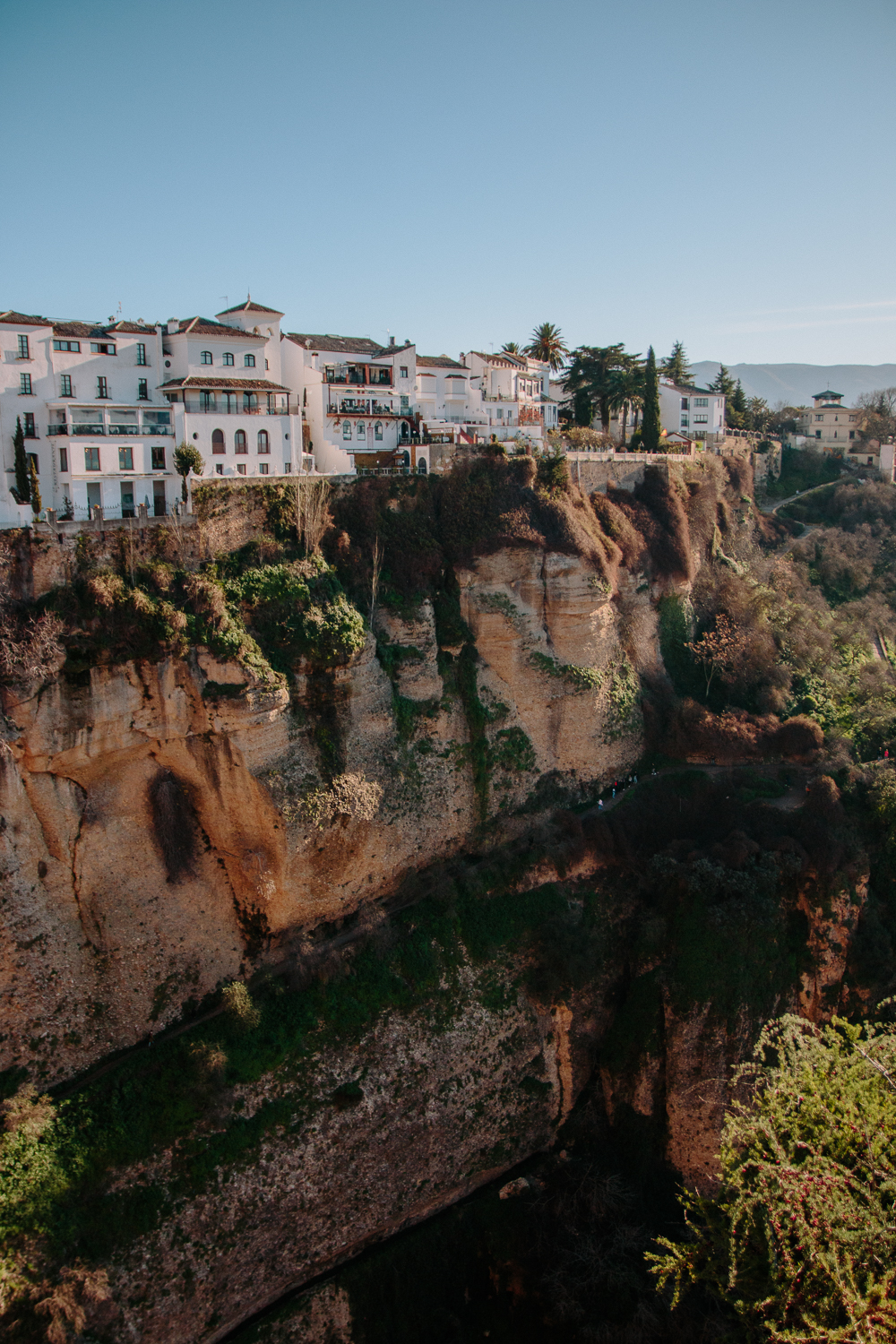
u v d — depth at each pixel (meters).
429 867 50.81
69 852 40.38
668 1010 50.56
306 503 47.94
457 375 79.31
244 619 43.91
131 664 40.47
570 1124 49.53
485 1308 42.44
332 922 46.66
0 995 38.25
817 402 135.25
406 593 51.34
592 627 57.72
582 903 53.66
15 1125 36.22
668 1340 39.78
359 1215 41.56
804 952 53.88
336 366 67.38
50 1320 32.72
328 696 45.28
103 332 57.19
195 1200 37.69
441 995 46.84
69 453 50.91
